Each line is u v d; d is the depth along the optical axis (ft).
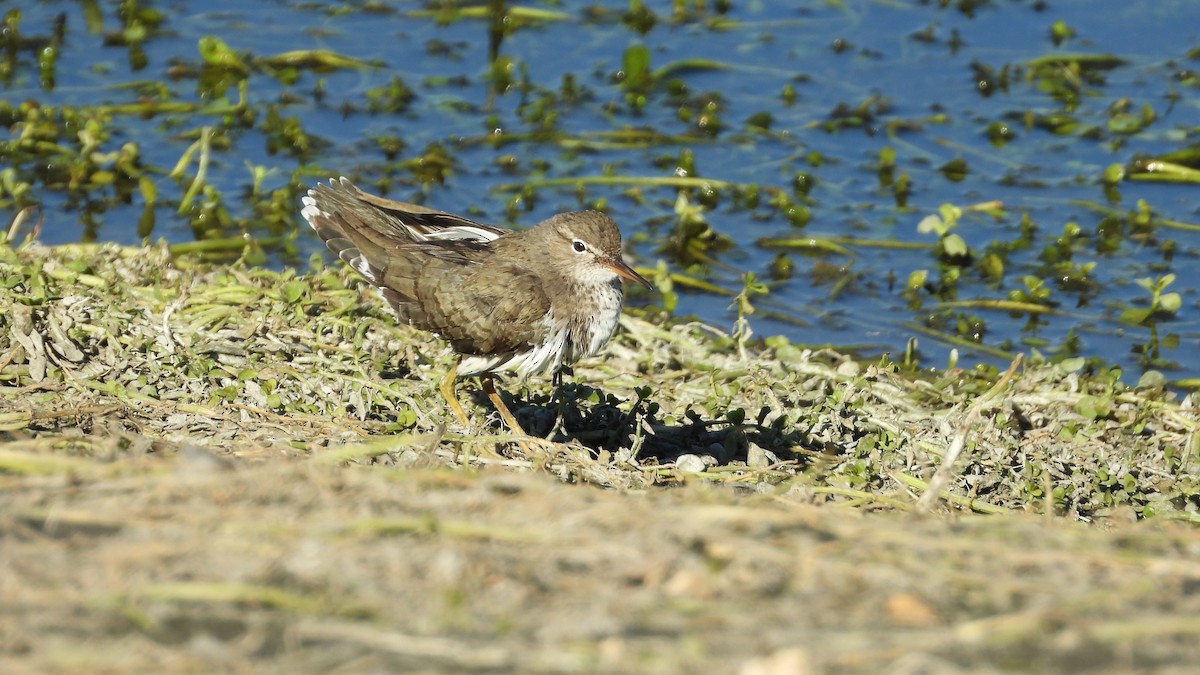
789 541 23.88
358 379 39.96
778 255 56.59
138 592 21.17
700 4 73.87
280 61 67.41
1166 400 45.80
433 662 19.66
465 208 57.67
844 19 72.84
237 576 21.83
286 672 19.36
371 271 41.09
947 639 20.31
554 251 40.73
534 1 73.97
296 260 54.49
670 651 19.88
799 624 20.83
